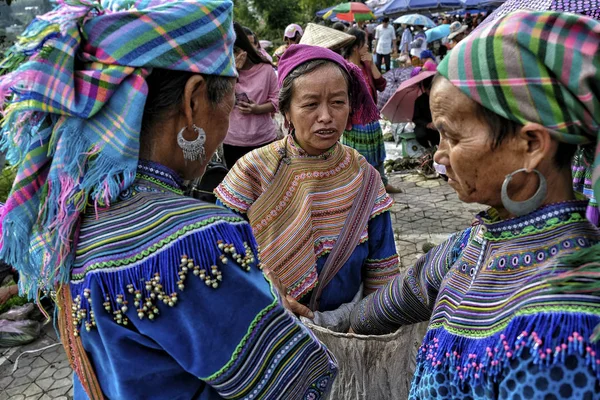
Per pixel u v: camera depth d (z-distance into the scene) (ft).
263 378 3.12
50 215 2.97
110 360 2.98
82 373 3.24
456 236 3.90
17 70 2.75
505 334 2.51
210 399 3.22
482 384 2.60
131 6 3.02
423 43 37.86
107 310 2.93
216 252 2.96
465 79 2.66
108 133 2.90
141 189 3.13
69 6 2.77
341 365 4.78
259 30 92.99
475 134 2.74
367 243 5.59
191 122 3.14
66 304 3.15
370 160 14.35
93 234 3.06
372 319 4.71
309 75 4.99
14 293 10.71
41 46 2.76
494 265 2.84
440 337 2.98
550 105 2.49
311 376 3.37
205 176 8.75
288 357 3.20
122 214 3.05
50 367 9.27
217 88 3.22
